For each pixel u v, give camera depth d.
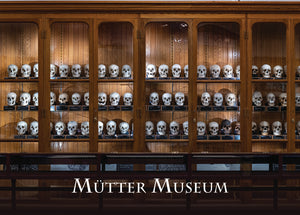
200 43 4.06
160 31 4.06
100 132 3.96
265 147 4.04
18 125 3.99
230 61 4.04
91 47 3.86
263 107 3.93
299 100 3.95
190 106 3.86
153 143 3.99
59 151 4.04
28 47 4.12
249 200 3.82
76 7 3.82
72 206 3.62
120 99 4.06
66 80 3.86
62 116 4.08
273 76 4.03
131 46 4.01
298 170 3.92
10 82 4.11
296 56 4.04
